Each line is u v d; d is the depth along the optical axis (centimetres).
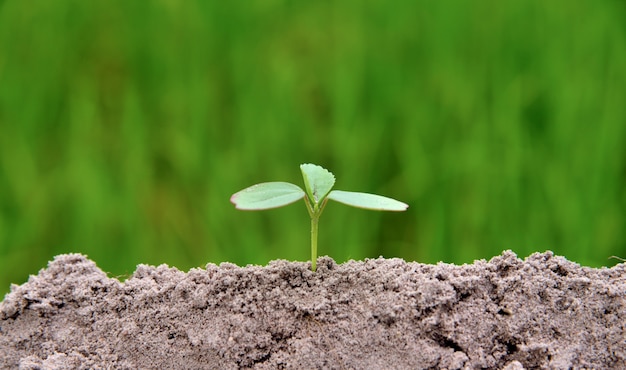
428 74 78
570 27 78
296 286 47
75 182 77
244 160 76
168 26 81
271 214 75
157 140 81
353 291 47
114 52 84
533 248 73
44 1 81
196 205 77
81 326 47
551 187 74
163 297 47
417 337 45
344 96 75
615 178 75
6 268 77
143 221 77
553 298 46
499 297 46
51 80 81
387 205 45
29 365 46
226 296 47
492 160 75
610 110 75
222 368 45
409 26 79
